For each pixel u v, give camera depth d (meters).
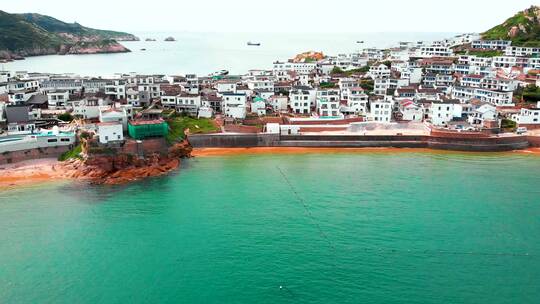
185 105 164.88
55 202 98.50
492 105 161.38
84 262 75.12
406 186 109.19
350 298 66.25
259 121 157.38
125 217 91.44
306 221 89.44
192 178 114.81
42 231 85.12
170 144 129.12
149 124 123.88
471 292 68.25
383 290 68.12
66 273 72.00
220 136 144.12
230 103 166.00
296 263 74.94
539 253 79.12
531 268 74.69
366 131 153.00
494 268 74.44
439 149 145.50
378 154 139.75
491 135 145.62
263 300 65.69
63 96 157.00
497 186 109.94
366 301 65.56
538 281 71.19
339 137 147.38
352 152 141.88
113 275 71.69
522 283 70.62
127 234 84.38
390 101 163.50
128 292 67.50
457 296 67.19
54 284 69.19
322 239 82.38
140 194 103.62
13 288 68.06
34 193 103.06
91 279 70.62
